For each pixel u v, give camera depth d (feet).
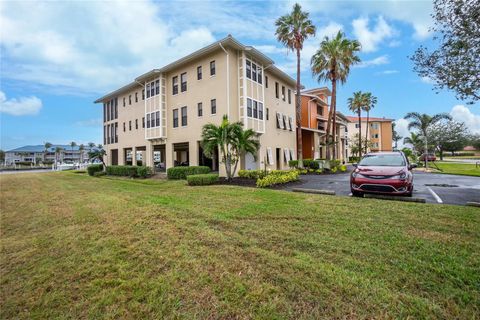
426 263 10.06
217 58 54.85
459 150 179.93
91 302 8.80
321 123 102.89
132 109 81.41
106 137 96.58
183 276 9.90
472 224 14.98
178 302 8.36
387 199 23.68
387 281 8.84
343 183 39.73
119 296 8.94
